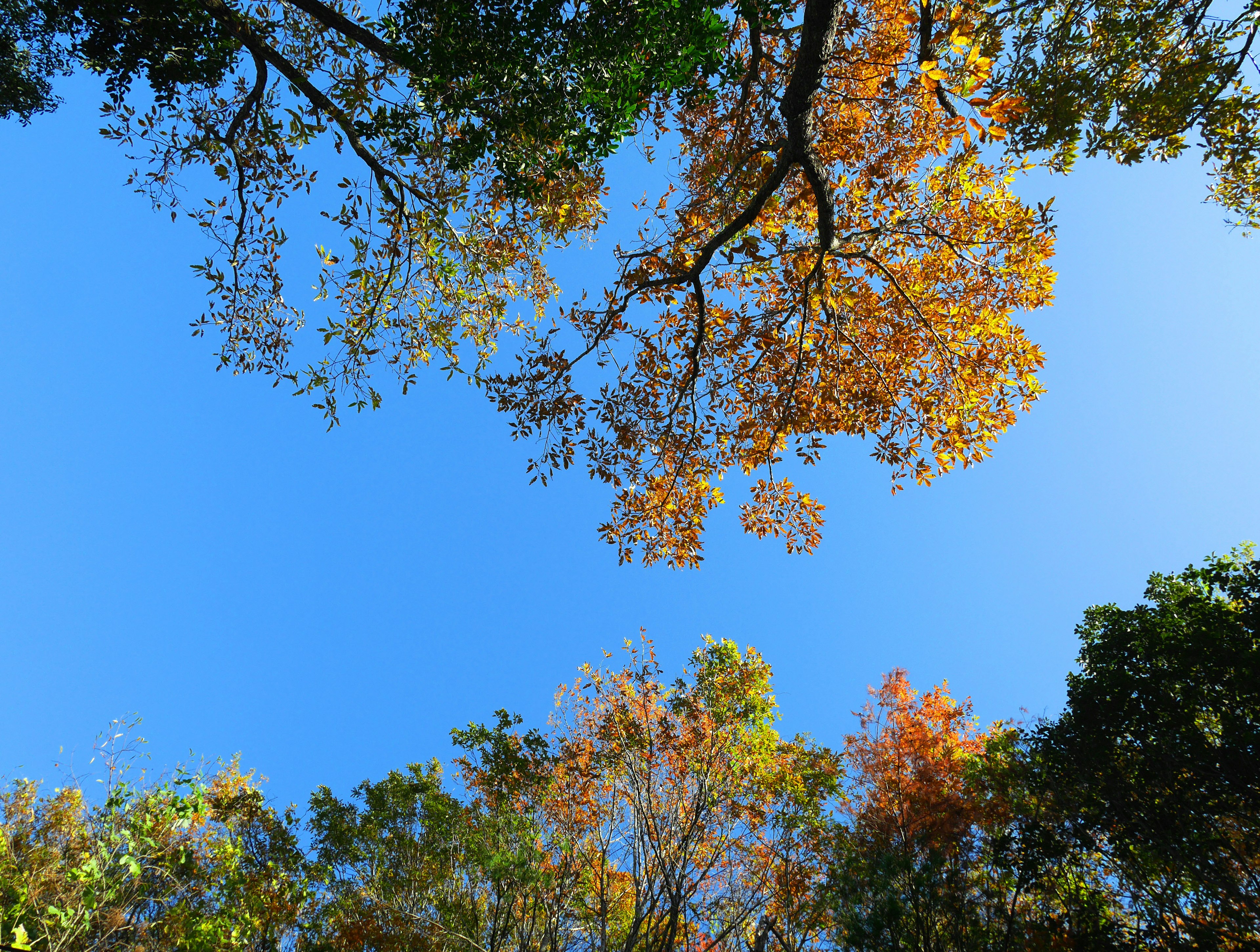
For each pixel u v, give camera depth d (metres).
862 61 10.36
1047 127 7.52
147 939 8.80
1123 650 11.11
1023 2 7.48
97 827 8.79
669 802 13.38
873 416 11.69
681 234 11.66
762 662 14.77
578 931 12.74
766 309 12.25
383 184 9.45
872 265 11.48
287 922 12.43
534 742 14.52
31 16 9.58
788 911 12.13
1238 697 9.94
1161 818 10.06
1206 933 9.24
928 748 12.86
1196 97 7.18
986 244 10.73
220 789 13.43
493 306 12.17
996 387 10.93
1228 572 10.50
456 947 12.31
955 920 9.27
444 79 7.57
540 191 8.09
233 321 9.96
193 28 7.89
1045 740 11.41
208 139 8.95
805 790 13.59
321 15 7.83
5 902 7.50
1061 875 10.87
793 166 10.61
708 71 7.61
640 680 14.94
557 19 7.26
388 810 14.70
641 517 11.61
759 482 11.55
